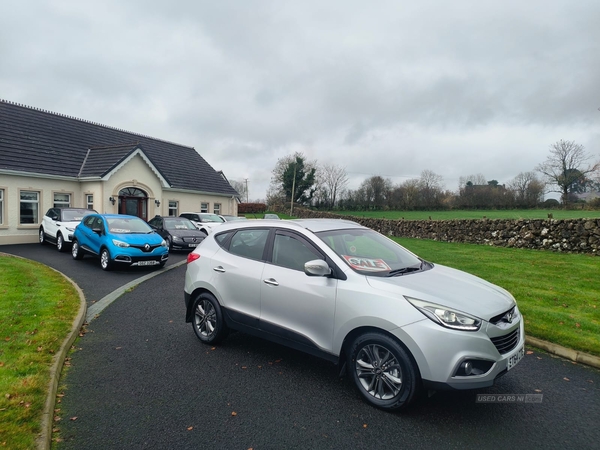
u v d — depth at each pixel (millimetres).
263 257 4594
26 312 5863
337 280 3830
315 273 3814
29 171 17406
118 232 11047
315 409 3490
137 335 5457
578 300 7016
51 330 5164
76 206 19484
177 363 4496
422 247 16000
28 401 3334
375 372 3535
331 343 3799
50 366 4117
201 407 3500
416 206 46062
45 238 15547
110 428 3148
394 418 3359
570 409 3584
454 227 18531
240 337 5465
